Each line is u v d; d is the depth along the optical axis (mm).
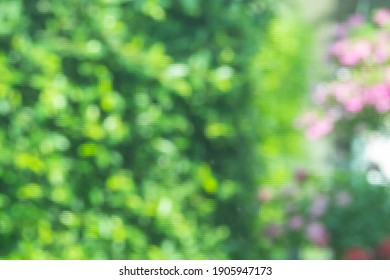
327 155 6254
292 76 6148
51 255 4395
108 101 4445
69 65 4438
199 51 4980
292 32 6285
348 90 5895
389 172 5801
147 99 4637
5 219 4305
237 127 5199
